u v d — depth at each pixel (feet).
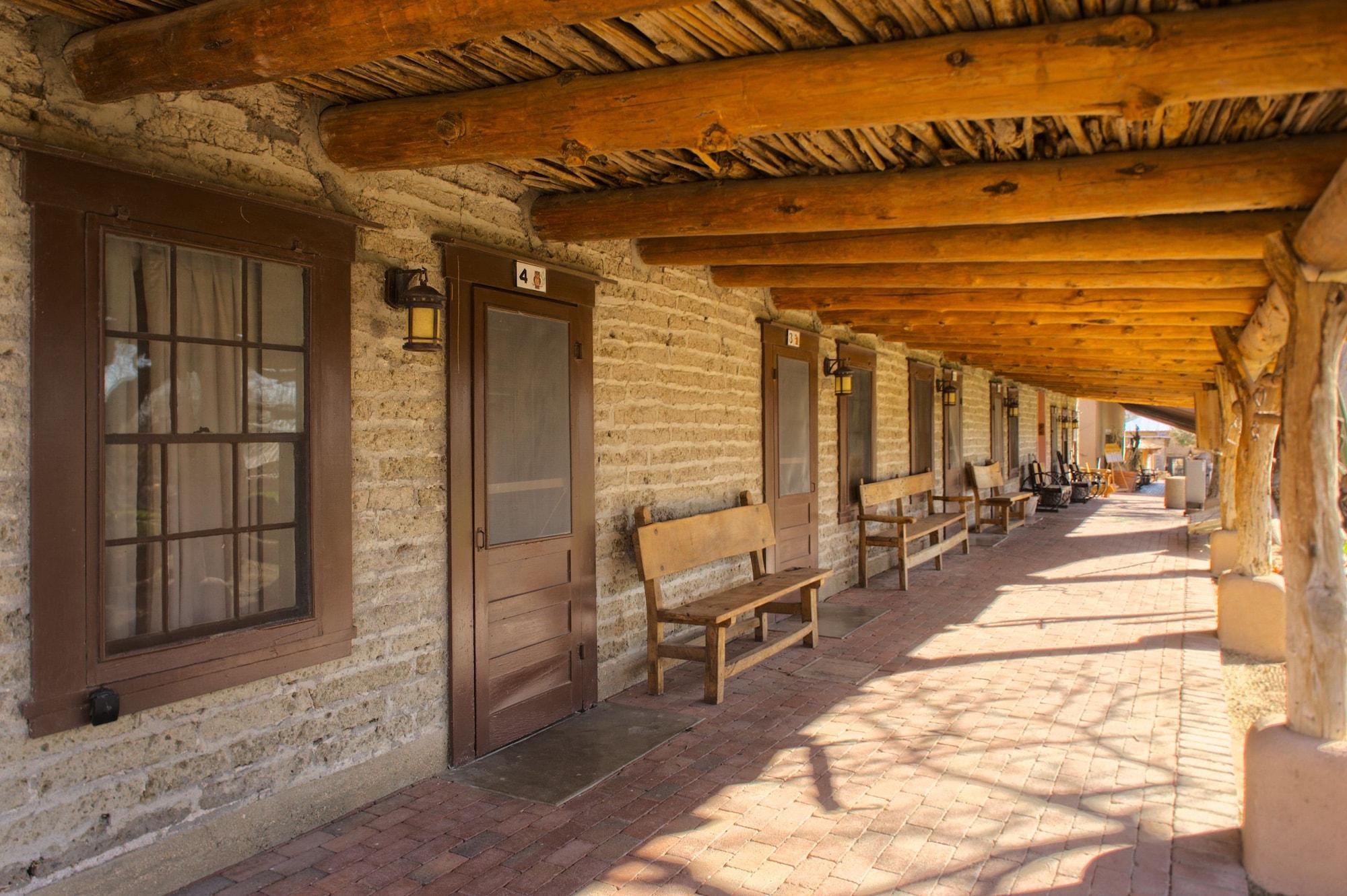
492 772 13.80
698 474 21.06
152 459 10.07
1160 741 14.99
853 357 30.55
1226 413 32.09
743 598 18.90
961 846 11.31
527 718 15.47
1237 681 18.81
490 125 10.95
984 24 9.01
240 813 10.90
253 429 11.07
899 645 21.93
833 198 13.89
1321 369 10.61
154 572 10.09
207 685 10.40
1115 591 29.45
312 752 11.77
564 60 10.29
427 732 13.53
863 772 13.74
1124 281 18.01
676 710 16.85
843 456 29.71
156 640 10.09
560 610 16.30
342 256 11.99
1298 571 10.59
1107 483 79.36
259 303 11.12
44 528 8.95
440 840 11.52
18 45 8.86
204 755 10.50
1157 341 31.35
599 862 10.96
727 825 11.93
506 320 15.03
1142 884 10.32
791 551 25.94
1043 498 61.57
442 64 10.45
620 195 15.37
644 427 19.02
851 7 8.74
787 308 25.03
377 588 12.68
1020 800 12.67
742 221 14.51
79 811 9.32
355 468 12.34
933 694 17.79
